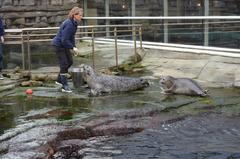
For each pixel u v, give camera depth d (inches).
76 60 581.9
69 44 431.2
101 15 738.2
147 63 563.8
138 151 293.4
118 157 283.7
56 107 388.2
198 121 348.8
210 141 308.0
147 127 337.4
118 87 441.7
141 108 376.5
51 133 315.9
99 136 322.7
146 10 674.2
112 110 374.6
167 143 306.5
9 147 290.0
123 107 385.1
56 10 725.9
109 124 339.3
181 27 627.5
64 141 307.4
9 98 422.3
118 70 533.6
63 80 442.6
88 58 596.7
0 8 671.8
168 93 434.9
